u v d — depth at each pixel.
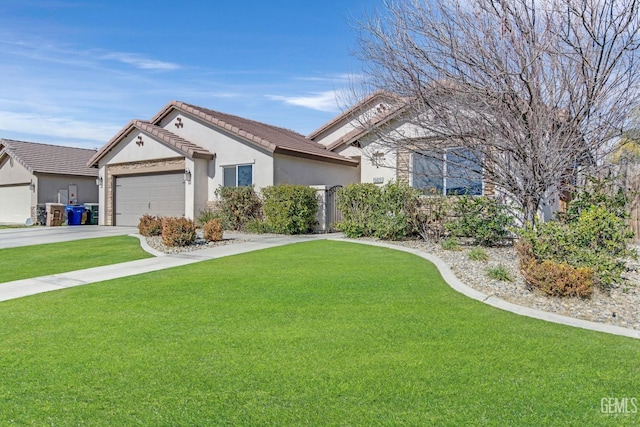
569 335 4.84
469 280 7.52
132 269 9.30
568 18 8.18
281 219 15.69
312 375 3.88
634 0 7.69
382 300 6.32
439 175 11.04
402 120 10.75
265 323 5.35
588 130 8.49
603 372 3.90
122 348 4.58
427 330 5.02
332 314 5.67
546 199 9.80
